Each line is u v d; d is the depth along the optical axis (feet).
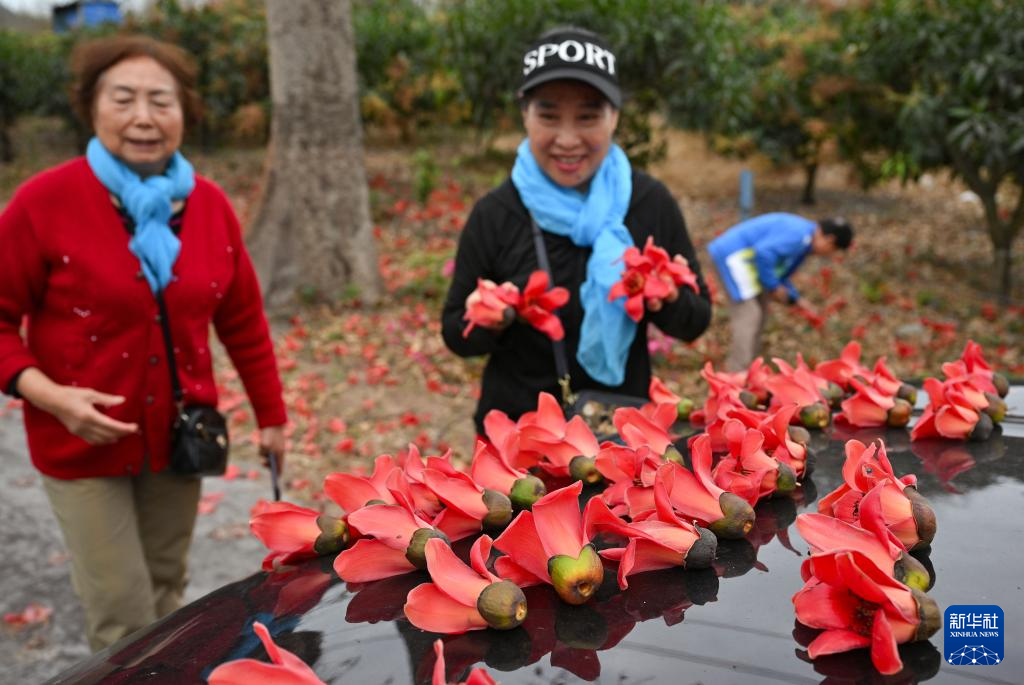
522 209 6.42
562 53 5.78
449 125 48.96
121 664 2.26
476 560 2.24
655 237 6.50
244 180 39.37
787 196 38.17
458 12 24.11
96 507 6.14
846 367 4.12
